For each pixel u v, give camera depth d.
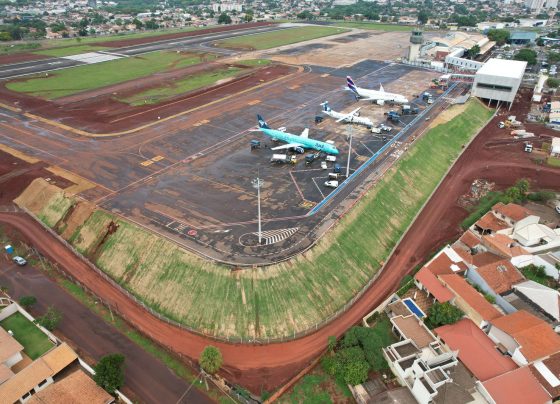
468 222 110.75
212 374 69.06
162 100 186.75
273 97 193.62
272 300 79.38
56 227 103.94
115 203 105.88
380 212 108.94
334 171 122.25
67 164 127.12
